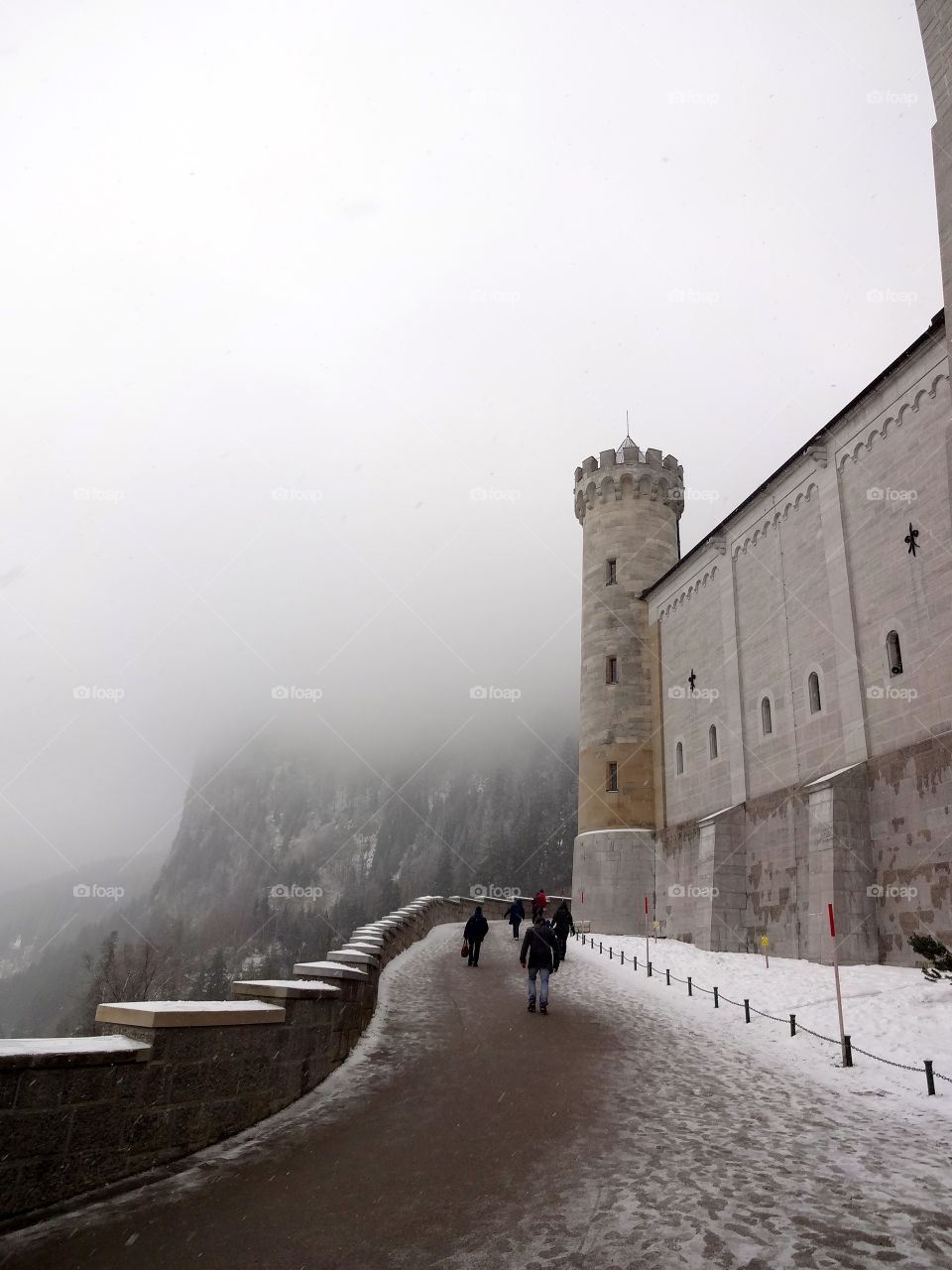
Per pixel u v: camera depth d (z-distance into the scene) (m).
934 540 21.61
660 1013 15.98
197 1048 7.02
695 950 28.23
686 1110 8.76
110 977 88.06
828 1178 6.59
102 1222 5.34
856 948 21.47
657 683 39.19
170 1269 4.77
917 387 22.77
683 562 36.94
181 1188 6.02
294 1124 7.77
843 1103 9.31
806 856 25.83
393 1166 6.73
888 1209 5.90
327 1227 5.46
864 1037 13.08
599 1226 5.56
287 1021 8.49
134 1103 6.28
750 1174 6.66
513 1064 10.79
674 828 35.62
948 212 15.18
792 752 27.19
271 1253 5.05
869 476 24.59
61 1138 5.66
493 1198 6.07
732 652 31.88
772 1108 8.97
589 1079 10.09
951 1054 11.63
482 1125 7.96
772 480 29.44
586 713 41.59
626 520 43.78
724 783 31.62
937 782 20.44
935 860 20.22
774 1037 13.70
